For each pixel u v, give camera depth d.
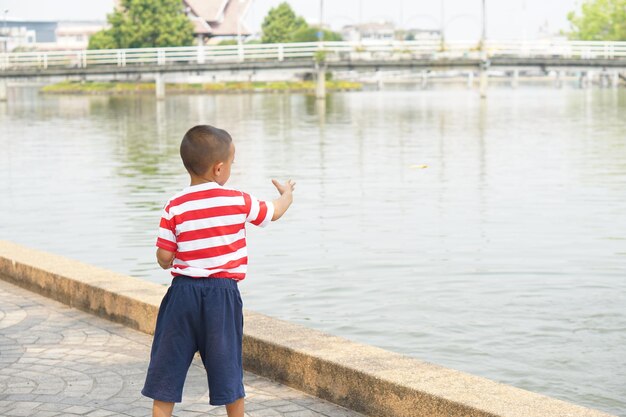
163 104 65.62
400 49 67.69
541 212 16.17
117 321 7.68
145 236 14.43
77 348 6.94
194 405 5.70
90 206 17.47
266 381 6.29
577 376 7.73
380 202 17.52
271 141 32.28
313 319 9.58
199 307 4.63
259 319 6.83
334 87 108.31
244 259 4.75
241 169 23.47
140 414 5.55
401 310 9.84
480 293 10.53
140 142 32.22
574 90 101.81
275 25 128.25
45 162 25.69
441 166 23.77
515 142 31.22
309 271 11.70
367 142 31.67
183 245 4.65
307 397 5.96
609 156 26.02
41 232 14.95
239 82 108.69
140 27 101.94
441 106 60.84
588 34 116.81
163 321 4.71
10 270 9.22
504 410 5.00
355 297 10.44
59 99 79.06
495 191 18.95
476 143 30.95
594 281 11.03
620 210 16.30
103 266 12.38
